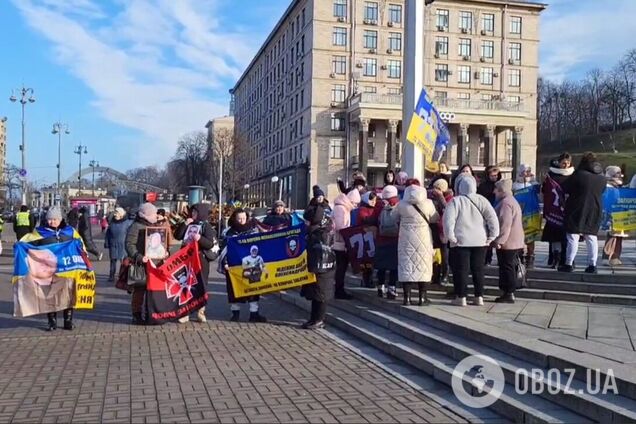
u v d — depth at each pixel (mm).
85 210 16484
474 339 7234
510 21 70125
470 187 9031
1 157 117188
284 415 5570
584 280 9922
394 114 62344
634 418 4562
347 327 9547
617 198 11469
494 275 11273
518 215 9203
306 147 67562
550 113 115312
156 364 7500
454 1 68375
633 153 87750
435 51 67938
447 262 10484
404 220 9133
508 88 70062
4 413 5613
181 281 10438
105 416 5527
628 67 104500
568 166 10805
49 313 9742
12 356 7938
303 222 10547
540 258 14031
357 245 10891
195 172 105500
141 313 10523
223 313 11617
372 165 65125
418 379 6820
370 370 7258
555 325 7473
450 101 62906
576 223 10008
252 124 99875
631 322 7602
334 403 5949
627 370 5359
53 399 6051
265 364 7523
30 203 71688
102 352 8180
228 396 6160
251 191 82562
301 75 70000
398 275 9180
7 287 14953
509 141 68688
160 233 10383
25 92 47719
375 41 67250
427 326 8305
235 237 10734
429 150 12570
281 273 10430
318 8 65938
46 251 9578
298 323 10508
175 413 5613
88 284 9906
